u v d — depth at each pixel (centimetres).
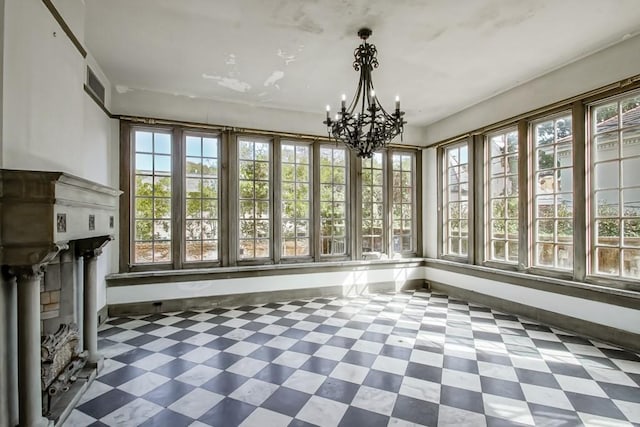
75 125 245
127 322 397
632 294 308
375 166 585
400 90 445
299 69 383
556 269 388
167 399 230
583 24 295
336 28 301
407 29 303
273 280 498
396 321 404
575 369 273
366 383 251
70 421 205
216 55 351
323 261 539
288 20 288
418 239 605
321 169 546
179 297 448
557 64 372
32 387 176
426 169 608
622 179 329
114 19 285
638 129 317
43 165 199
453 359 294
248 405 222
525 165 422
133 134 442
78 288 274
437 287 571
